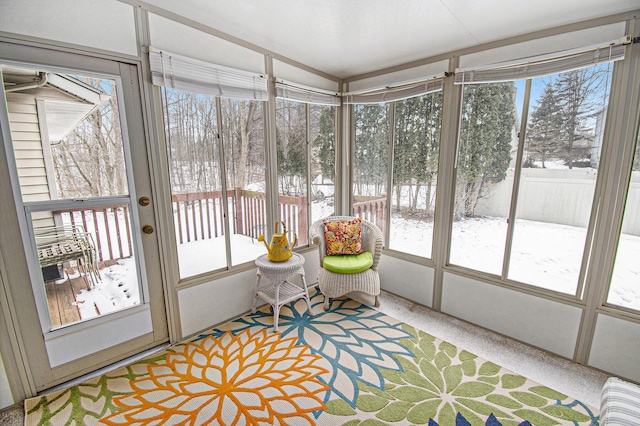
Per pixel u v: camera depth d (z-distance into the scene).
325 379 1.80
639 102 1.68
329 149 3.22
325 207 3.29
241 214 2.50
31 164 1.54
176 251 2.12
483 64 2.25
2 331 1.52
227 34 2.18
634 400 1.14
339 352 2.06
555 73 1.92
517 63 2.04
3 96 1.43
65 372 1.74
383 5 1.75
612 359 1.86
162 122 1.96
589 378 1.84
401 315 2.61
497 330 2.34
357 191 3.30
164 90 1.95
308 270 3.16
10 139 1.47
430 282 2.71
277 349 2.09
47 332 1.65
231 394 1.67
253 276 2.63
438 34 2.11
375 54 2.52
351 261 2.72
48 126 1.57
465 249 2.51
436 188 2.62
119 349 1.93
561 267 2.04
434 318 2.57
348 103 3.18
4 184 1.47
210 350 2.08
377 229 2.89
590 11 1.72
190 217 2.18
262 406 1.59
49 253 1.64
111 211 1.83
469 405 1.61
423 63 2.60
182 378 1.80
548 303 2.07
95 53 1.64
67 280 1.71
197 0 1.73
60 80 1.58
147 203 1.95
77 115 1.65
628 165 1.75
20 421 1.50
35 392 1.65
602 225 1.85
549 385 1.77
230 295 2.47
